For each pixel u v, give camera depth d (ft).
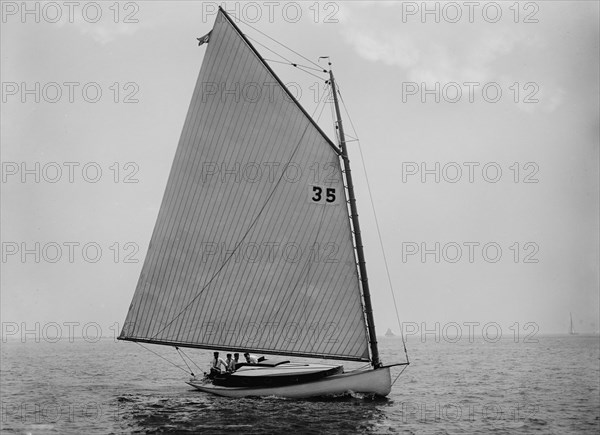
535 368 174.09
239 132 100.73
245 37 99.81
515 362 204.54
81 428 83.61
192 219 101.81
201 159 101.81
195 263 101.45
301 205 99.40
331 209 98.94
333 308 98.37
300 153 99.50
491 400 106.42
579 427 83.30
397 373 166.50
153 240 102.37
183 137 102.63
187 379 149.07
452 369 177.58
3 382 142.10
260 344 99.86
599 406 98.94
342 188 98.99
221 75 101.40
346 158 98.94
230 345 100.48
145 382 142.20
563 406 99.66
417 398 108.17
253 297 100.22
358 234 98.12
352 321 97.86
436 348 372.58
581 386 124.88
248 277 100.37
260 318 99.96
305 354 98.84
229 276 100.63
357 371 97.66
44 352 338.95
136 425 84.07
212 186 101.40
